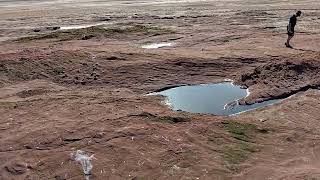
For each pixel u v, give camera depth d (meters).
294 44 29.39
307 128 16.14
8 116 17.09
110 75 23.34
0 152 14.52
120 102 18.47
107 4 56.78
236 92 21.50
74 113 17.05
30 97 20.02
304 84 21.25
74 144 14.58
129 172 13.16
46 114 17.11
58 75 23.38
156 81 22.86
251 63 24.92
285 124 16.42
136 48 27.84
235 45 29.31
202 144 14.48
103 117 16.48
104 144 14.43
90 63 24.42
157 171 13.15
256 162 13.65
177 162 13.49
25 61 24.45
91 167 13.39
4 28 40.22
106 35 33.84
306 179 12.66
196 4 53.66
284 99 20.17
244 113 17.94
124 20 41.88
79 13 48.31
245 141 14.91
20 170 13.58
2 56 25.12
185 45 30.58
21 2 61.59
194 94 21.28
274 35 32.66
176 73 23.80
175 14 44.84
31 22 43.00
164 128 15.41
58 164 13.65
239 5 51.06
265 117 17.12
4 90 21.39
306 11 44.19
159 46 30.86
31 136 15.27
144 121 15.95
